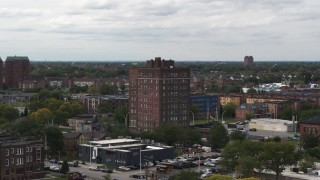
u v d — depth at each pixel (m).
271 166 196.25
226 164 199.25
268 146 197.25
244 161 188.88
